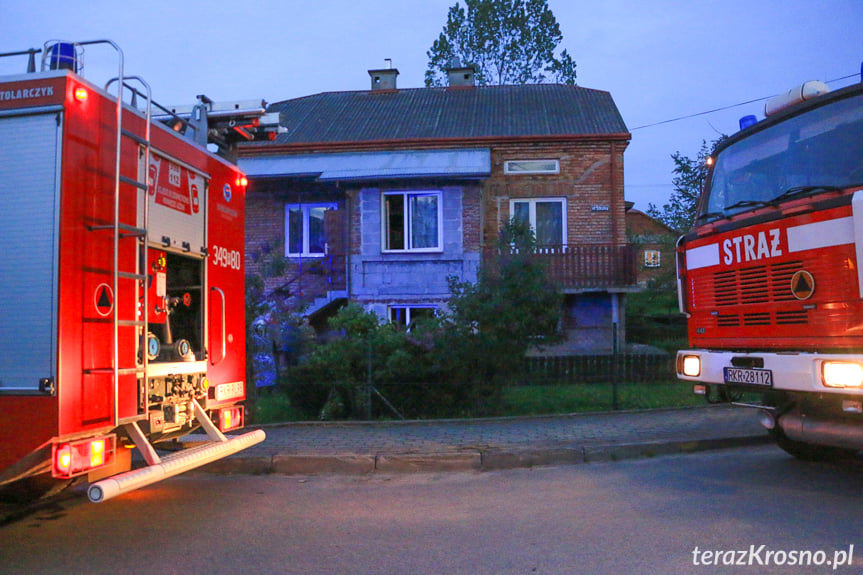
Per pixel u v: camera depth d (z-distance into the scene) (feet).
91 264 14.10
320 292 52.37
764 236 18.65
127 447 16.25
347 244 52.26
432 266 51.29
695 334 21.85
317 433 27.84
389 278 51.60
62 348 13.23
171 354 17.60
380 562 13.93
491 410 32.07
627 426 28.25
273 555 14.53
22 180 13.56
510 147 54.60
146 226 15.58
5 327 13.38
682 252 22.68
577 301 51.75
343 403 31.53
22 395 13.17
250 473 23.13
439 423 29.73
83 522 17.28
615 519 16.34
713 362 20.06
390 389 31.42
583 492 19.29
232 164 22.29
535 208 54.44
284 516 17.70
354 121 61.57
